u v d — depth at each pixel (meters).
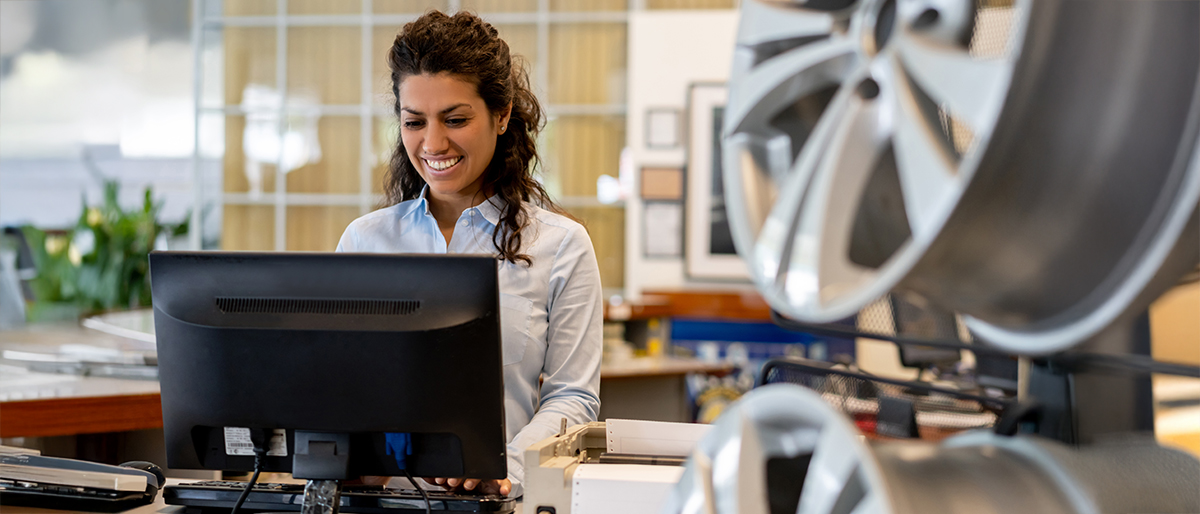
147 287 4.96
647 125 5.00
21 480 1.24
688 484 0.57
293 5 5.20
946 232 0.48
